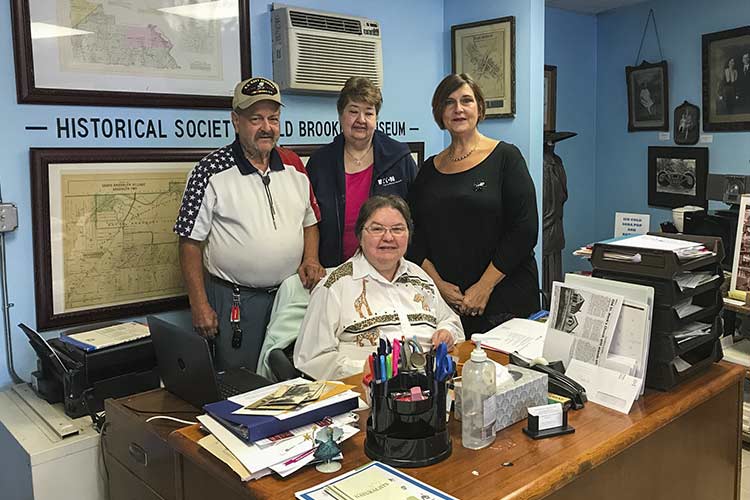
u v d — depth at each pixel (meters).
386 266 2.14
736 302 2.91
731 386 1.77
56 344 2.30
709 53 4.41
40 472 1.94
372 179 2.77
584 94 5.19
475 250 2.65
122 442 1.88
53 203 2.44
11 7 2.32
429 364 1.36
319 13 3.07
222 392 1.88
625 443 1.40
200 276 2.46
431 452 1.30
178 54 2.72
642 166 5.00
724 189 3.51
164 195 2.71
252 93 2.39
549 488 1.23
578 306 1.73
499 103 3.62
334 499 1.16
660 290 1.63
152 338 1.97
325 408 1.44
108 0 2.52
